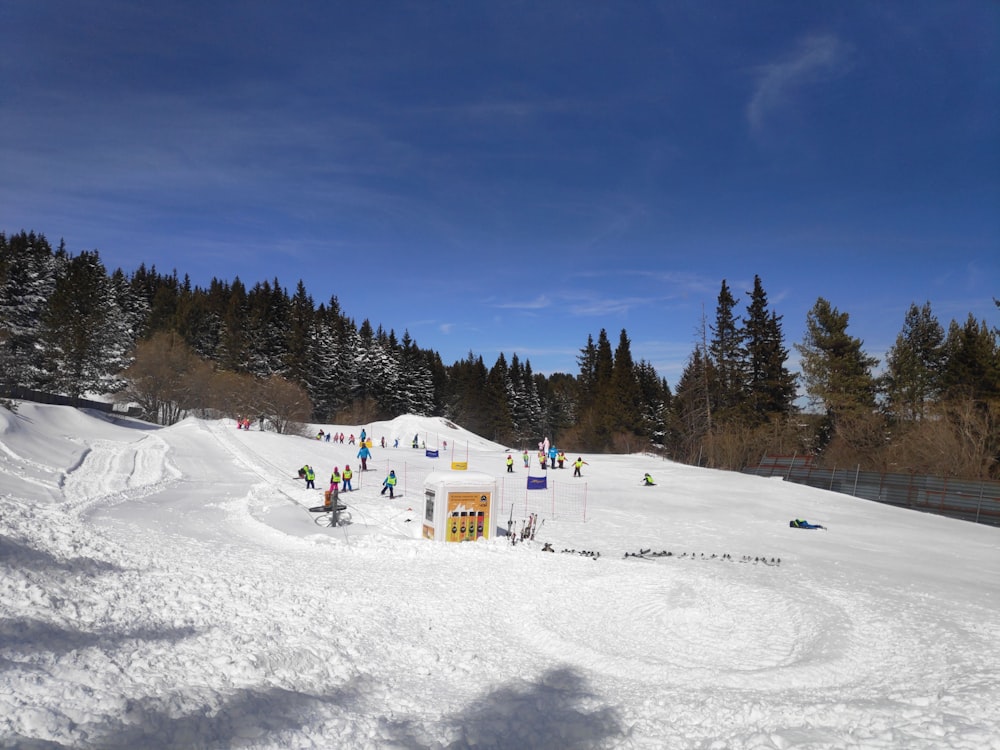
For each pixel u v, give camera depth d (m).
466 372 129.12
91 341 76.00
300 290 127.75
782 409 72.69
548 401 131.50
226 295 130.38
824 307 65.88
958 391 55.50
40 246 108.00
